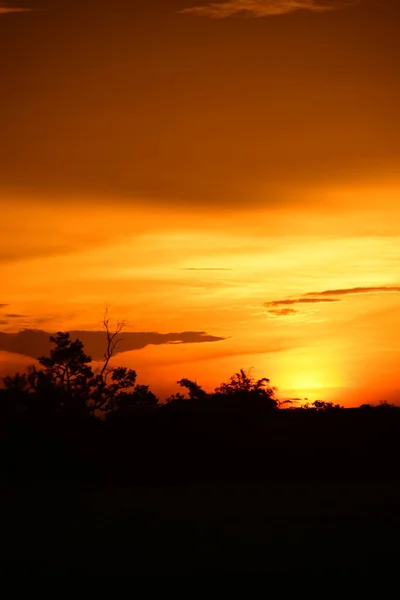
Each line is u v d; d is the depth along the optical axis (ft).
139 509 154.51
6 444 223.10
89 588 87.81
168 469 220.64
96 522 137.90
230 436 230.48
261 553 107.45
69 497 178.29
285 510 150.10
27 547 113.80
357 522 133.90
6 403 231.30
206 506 157.89
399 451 224.33
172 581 90.63
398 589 85.56
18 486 201.98
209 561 102.22
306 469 219.61
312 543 114.52
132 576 93.66
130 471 219.20
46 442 223.51
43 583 90.22
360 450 225.76
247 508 153.79
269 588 86.99
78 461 220.64
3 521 140.26
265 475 218.59
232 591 86.12
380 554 105.40
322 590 85.81
